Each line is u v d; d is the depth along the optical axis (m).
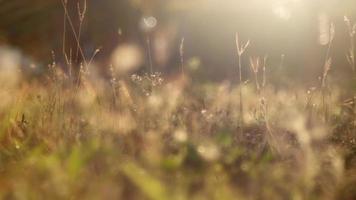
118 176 3.49
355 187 3.56
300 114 4.70
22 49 21.78
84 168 3.57
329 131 4.80
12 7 22.80
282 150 4.25
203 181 3.52
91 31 16.44
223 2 19.41
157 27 8.72
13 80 7.22
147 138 4.27
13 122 4.85
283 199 3.32
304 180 3.49
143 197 3.12
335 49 15.63
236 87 6.78
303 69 14.20
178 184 3.35
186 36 19.38
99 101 5.10
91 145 3.95
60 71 5.57
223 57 18.50
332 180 3.67
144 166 3.67
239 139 4.55
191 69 13.23
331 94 5.54
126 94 5.04
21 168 3.73
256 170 3.79
